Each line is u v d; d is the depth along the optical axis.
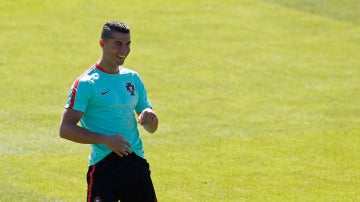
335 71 68.25
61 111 55.56
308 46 75.38
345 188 41.41
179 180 42.12
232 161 45.81
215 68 67.62
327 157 47.03
